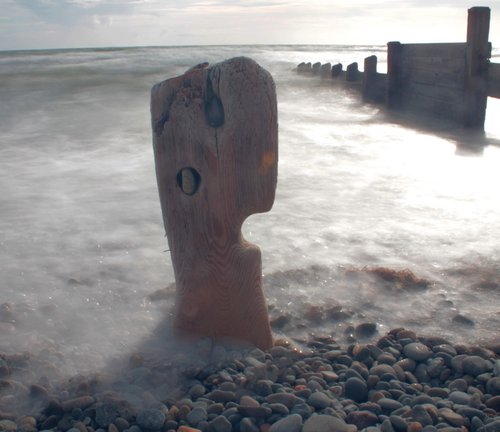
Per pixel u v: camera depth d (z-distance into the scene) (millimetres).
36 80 17688
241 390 2660
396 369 2855
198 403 2568
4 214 5082
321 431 2340
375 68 13234
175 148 2809
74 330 3123
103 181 6199
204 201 2812
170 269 3859
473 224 4676
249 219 4797
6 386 2615
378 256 4062
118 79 17844
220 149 2729
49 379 2723
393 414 2496
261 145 2719
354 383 2695
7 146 8234
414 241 4328
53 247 4270
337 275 3764
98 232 4578
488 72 8930
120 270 3846
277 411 2518
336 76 17281
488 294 3545
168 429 2424
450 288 3617
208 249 2877
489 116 10758
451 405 2598
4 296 3473
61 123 10211
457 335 3146
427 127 9500
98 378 2686
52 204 5379
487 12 8750
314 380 2744
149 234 4523
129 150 7820
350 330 3203
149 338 3057
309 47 45812
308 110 11930
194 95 2738
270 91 2693
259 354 2926
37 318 3230
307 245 4246
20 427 2396
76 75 19000
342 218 4844
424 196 5449
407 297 3521
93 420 2461
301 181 6012
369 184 5891
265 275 3711
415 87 11211
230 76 2645
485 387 2756
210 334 2982
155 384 2697
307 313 3340
